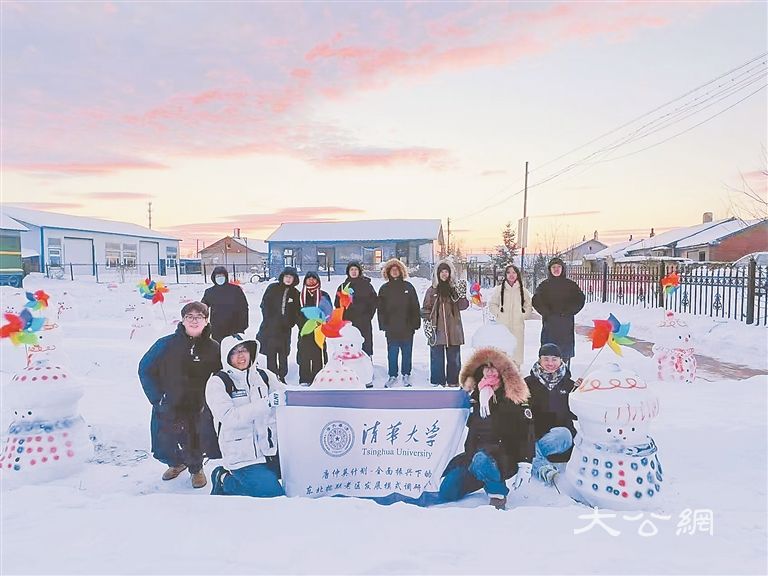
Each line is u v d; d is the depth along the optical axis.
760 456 5.17
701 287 13.75
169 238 51.56
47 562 2.90
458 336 7.98
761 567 2.87
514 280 8.22
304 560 2.90
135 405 7.16
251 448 4.38
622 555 2.98
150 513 3.52
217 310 8.08
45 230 38.09
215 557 2.94
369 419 4.70
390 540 3.14
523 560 2.91
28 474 4.75
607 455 4.26
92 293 22.38
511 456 4.68
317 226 42.62
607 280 19.52
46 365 5.06
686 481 4.72
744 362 10.08
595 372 4.48
